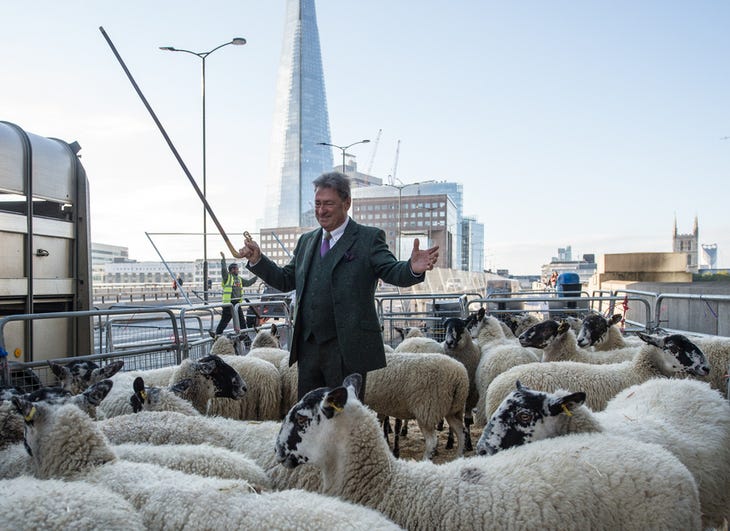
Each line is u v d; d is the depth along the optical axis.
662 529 3.28
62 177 7.87
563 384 5.97
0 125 7.06
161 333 14.62
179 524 3.03
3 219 6.84
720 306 11.80
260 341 9.49
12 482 3.14
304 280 4.45
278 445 3.97
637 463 3.46
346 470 3.82
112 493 3.12
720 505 4.15
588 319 8.31
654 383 4.94
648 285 18.41
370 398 6.77
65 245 7.95
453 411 7.03
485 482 3.46
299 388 4.57
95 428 3.89
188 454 4.08
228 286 14.80
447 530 3.35
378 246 4.29
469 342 8.45
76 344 8.05
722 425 4.30
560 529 3.17
